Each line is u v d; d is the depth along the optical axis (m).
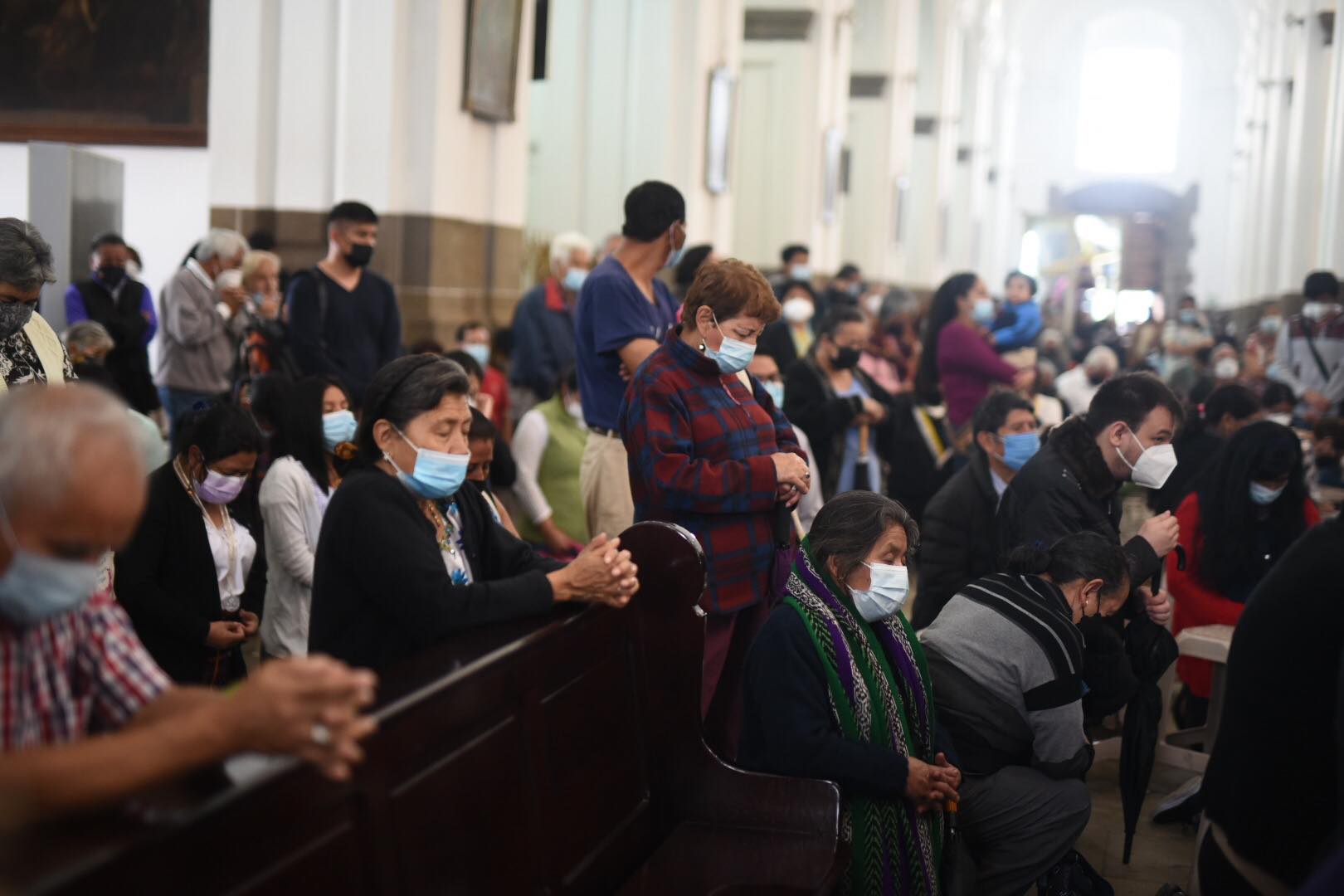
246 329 6.69
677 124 13.05
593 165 12.97
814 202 17.02
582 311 4.75
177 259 10.91
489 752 2.36
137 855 1.50
